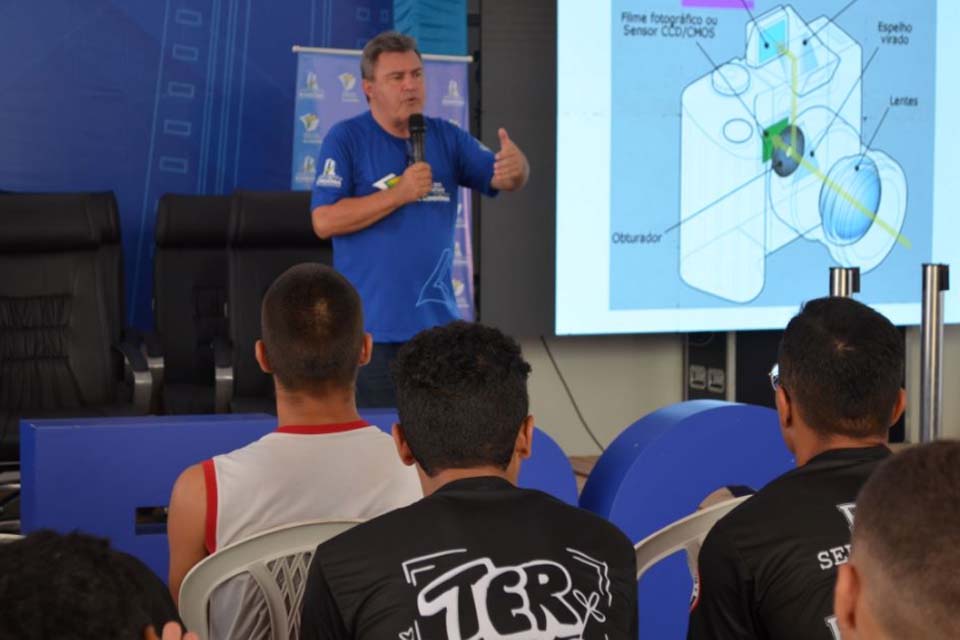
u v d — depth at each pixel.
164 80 5.48
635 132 5.76
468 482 1.35
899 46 6.09
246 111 5.62
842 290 3.55
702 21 5.82
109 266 4.71
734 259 5.94
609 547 1.31
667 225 5.84
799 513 1.47
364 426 1.79
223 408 4.38
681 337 6.32
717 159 5.88
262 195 4.82
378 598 1.24
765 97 5.93
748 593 1.48
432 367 1.36
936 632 0.70
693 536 1.93
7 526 4.27
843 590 0.77
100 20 5.36
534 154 5.82
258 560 1.62
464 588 1.24
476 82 5.75
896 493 0.73
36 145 5.30
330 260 4.90
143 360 4.33
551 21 5.80
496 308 5.85
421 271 3.39
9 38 5.23
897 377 1.53
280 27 5.64
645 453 2.52
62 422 2.54
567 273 5.73
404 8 5.54
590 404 6.18
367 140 3.40
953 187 6.21
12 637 0.64
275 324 1.77
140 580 0.72
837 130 6.04
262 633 1.64
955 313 6.25
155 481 2.50
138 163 5.47
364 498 1.75
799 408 1.55
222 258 4.97
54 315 4.57
